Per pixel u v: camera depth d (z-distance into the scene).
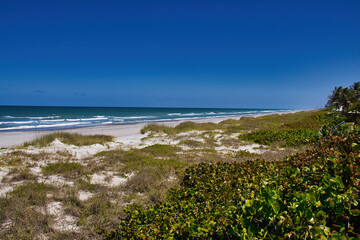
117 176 6.94
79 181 6.17
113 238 3.45
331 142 4.87
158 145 12.36
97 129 23.09
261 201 2.38
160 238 2.92
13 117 47.16
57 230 3.86
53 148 11.06
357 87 30.45
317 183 2.80
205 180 5.79
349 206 1.97
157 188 5.96
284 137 13.93
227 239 2.41
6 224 3.87
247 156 10.23
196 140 14.70
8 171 6.54
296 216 2.05
